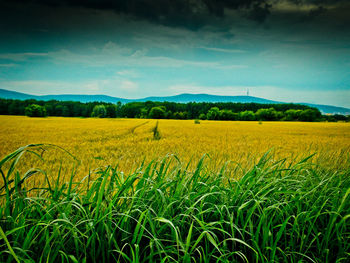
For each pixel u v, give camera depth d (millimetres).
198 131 32625
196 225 1727
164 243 1641
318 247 1680
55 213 1628
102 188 1442
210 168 2670
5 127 35156
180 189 1792
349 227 1874
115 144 16938
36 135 23766
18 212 1507
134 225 1687
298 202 1867
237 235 1771
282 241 1854
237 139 22719
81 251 1516
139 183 1767
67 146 15648
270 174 2500
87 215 1479
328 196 2049
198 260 1627
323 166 2832
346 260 1637
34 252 1408
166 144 17094
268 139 23344
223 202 1870
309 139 24031
